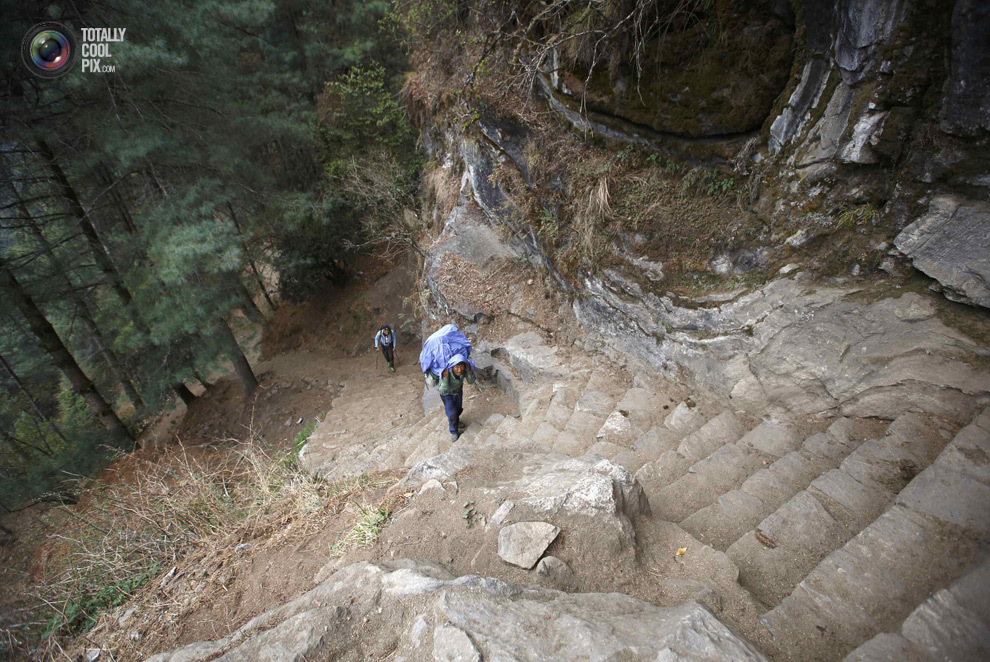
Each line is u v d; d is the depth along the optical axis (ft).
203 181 33.76
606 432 16.75
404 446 22.34
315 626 8.40
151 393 37.47
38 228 35.63
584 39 18.72
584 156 20.72
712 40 15.70
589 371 20.95
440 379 19.79
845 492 10.48
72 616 12.61
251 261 46.26
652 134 18.45
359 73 43.88
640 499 11.33
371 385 40.09
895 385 12.52
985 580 6.95
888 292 12.77
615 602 8.24
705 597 8.34
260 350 55.88
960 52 10.37
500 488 12.23
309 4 49.73
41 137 29.17
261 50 45.24
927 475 9.42
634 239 18.71
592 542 9.91
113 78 29.07
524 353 23.29
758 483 11.83
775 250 14.99
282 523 13.99
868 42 11.94
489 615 7.91
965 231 11.15
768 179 15.43
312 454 29.50
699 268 16.93
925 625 6.72
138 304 33.60
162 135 30.19
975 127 10.62
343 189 44.57
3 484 31.73
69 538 17.88
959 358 11.59
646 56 17.31
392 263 52.70
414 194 44.19
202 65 32.63
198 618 11.00
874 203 12.96
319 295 54.54
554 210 22.24
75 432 37.60
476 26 27.48
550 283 24.47
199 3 30.99
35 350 37.63
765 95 15.19
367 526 11.98
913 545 8.34
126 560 14.10
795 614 7.82
